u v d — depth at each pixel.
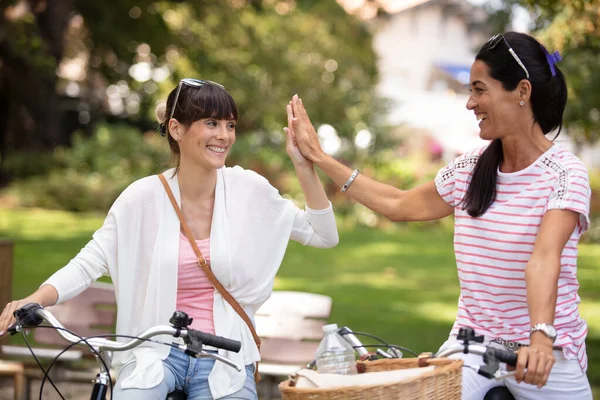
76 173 24.36
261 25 28.61
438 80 56.34
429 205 3.90
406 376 2.96
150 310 3.62
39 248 16.11
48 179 24.06
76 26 27.97
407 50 56.59
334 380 2.96
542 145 3.51
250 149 24.89
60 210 23.23
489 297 3.54
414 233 23.06
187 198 3.75
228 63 27.42
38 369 6.00
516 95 3.46
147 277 3.66
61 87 30.48
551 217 3.34
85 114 31.62
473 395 3.52
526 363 2.98
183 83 3.69
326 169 4.01
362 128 27.33
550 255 3.26
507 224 3.49
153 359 3.52
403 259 17.41
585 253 19.31
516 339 3.49
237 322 3.66
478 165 3.60
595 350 9.27
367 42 33.47
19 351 6.07
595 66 9.77
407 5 55.81
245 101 28.14
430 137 35.06
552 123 3.52
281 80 28.67
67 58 28.36
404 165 26.52
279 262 3.83
